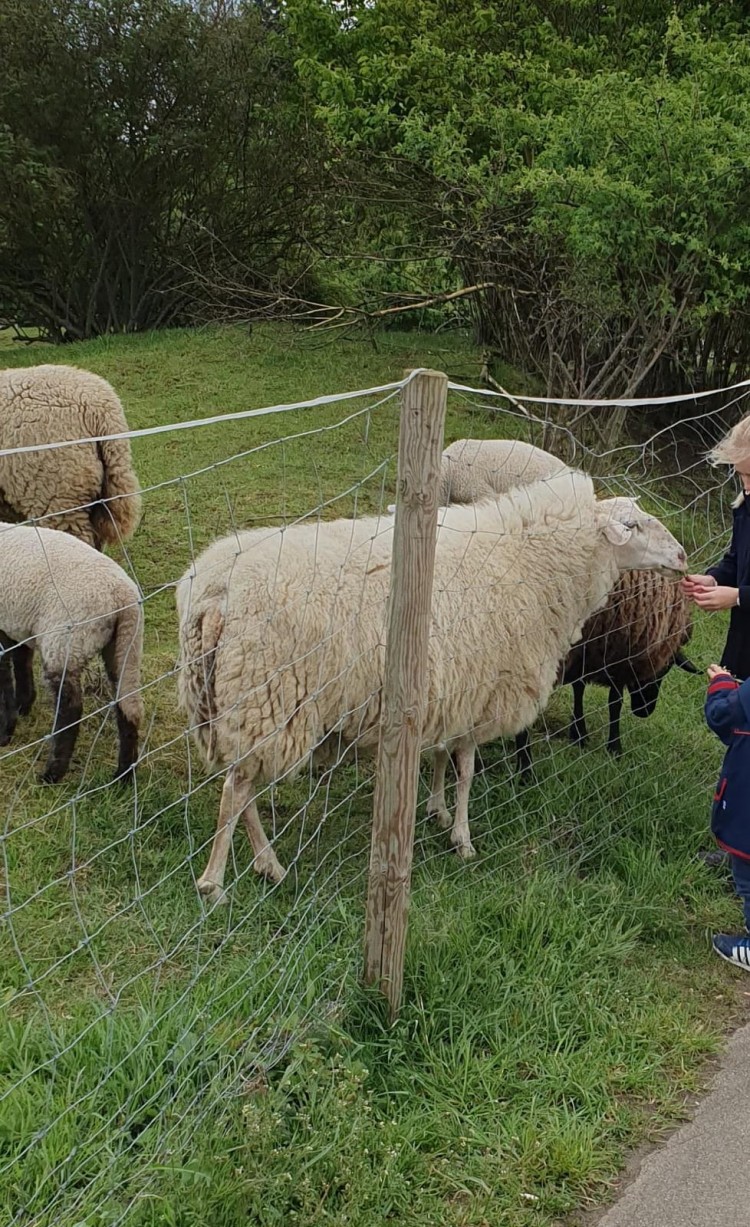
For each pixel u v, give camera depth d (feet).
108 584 13.73
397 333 44.86
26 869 11.60
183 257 51.96
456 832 13.09
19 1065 8.47
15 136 45.24
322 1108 7.96
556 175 29.22
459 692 12.62
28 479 19.01
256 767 11.58
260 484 26.27
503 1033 9.53
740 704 10.73
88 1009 9.37
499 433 31.68
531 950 10.70
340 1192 7.60
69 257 52.13
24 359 42.88
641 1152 8.54
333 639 11.54
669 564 14.38
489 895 11.56
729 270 29.35
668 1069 9.57
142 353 40.70
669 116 28.66
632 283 31.01
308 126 47.42
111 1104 8.15
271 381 36.09
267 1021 8.82
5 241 49.06
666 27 37.37
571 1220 7.78
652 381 35.86
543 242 32.63
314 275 48.03
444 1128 8.41
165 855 12.20
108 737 15.55
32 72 45.19
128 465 19.76
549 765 15.65
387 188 39.58
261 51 48.78
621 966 10.87
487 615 12.76
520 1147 8.37
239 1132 7.68
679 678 19.79
